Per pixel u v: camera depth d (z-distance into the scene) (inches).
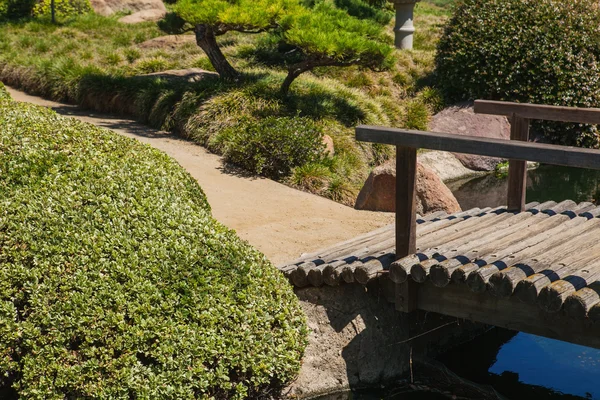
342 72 577.6
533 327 191.8
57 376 166.2
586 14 534.0
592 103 515.2
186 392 170.9
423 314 231.1
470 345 246.5
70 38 702.5
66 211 192.1
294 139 409.1
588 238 216.4
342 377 214.8
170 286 181.6
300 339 194.5
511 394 216.4
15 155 211.8
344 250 232.7
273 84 502.3
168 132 474.0
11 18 781.9
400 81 579.2
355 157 438.6
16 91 597.9
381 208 361.4
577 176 472.4
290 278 226.4
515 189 254.4
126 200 202.1
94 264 179.9
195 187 246.4
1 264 179.0
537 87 520.4
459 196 427.8
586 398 212.4
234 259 194.2
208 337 176.7
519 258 197.8
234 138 419.2
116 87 530.6
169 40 679.1
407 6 627.2
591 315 170.2
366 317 221.1
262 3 476.7
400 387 222.4
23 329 169.6
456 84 549.0
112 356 170.4
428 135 192.7
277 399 200.8
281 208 351.6
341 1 713.6
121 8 845.2
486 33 537.0
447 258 201.5
